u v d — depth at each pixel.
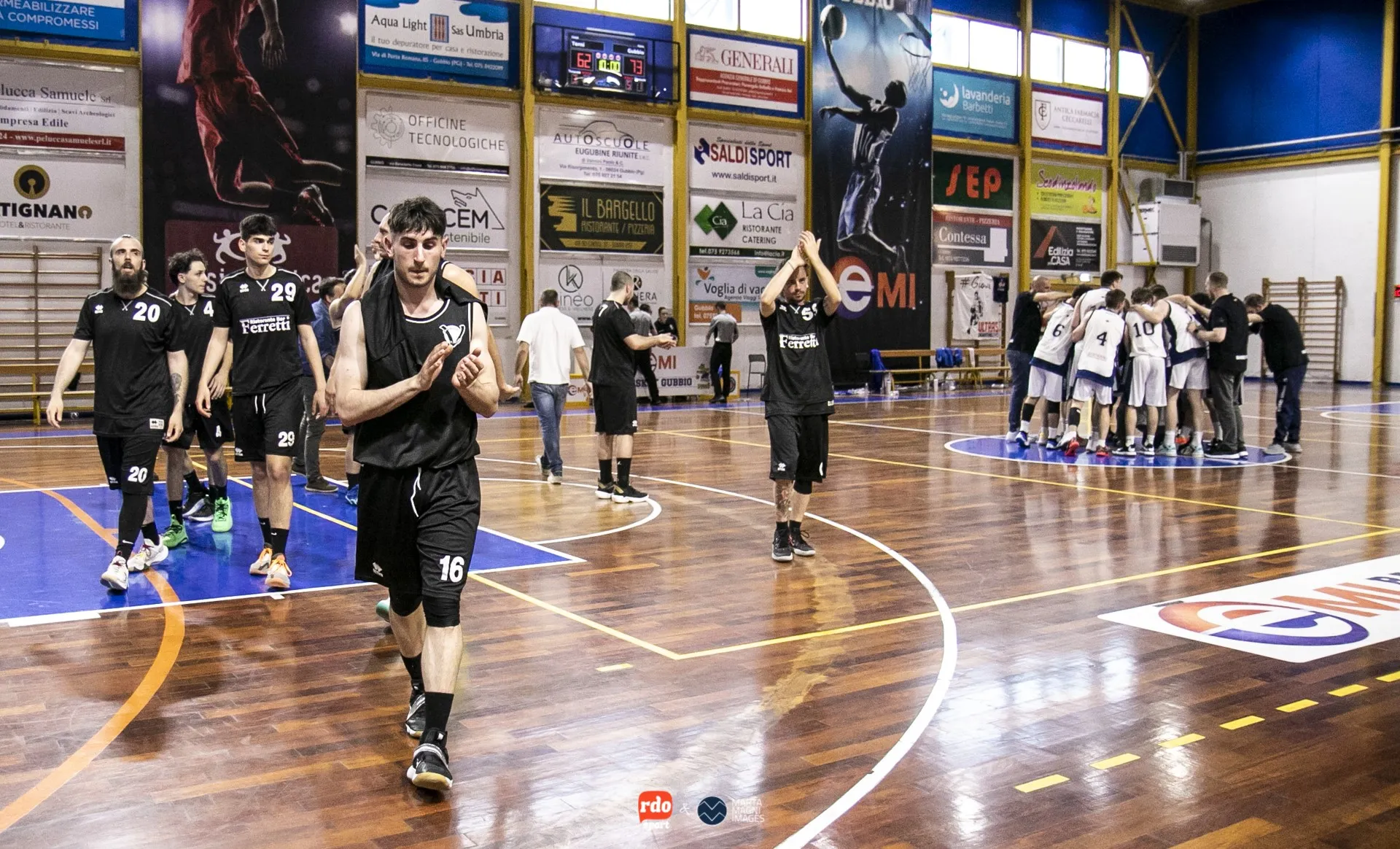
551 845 3.01
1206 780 3.44
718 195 21.42
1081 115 26.08
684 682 4.46
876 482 10.26
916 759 3.62
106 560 6.66
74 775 3.48
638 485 10.07
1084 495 9.52
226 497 7.73
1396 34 24.45
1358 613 5.51
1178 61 27.86
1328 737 3.81
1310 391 23.66
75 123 15.80
